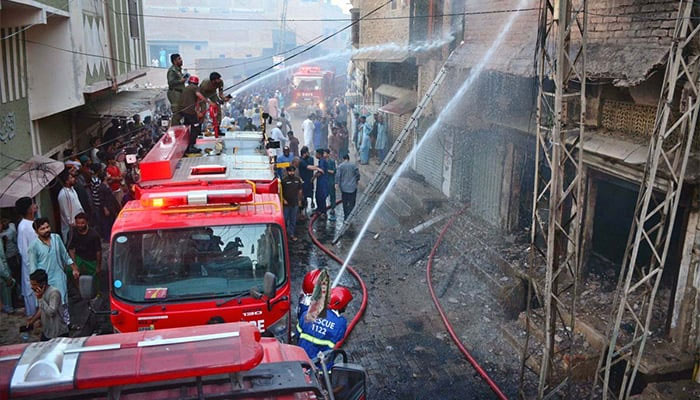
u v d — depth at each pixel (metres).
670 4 6.72
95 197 11.55
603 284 9.13
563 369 7.41
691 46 6.34
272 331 6.34
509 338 8.40
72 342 2.77
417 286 10.62
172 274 6.18
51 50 11.27
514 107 10.80
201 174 7.56
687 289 6.96
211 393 2.76
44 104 11.29
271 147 9.85
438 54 15.41
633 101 7.84
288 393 2.87
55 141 12.93
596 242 10.00
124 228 6.09
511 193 11.52
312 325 5.43
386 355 8.16
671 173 5.84
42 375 2.51
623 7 7.55
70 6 11.34
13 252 8.64
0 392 2.45
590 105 8.55
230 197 6.34
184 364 2.65
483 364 7.91
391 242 13.05
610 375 7.40
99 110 15.65
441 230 13.02
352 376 4.09
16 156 10.26
